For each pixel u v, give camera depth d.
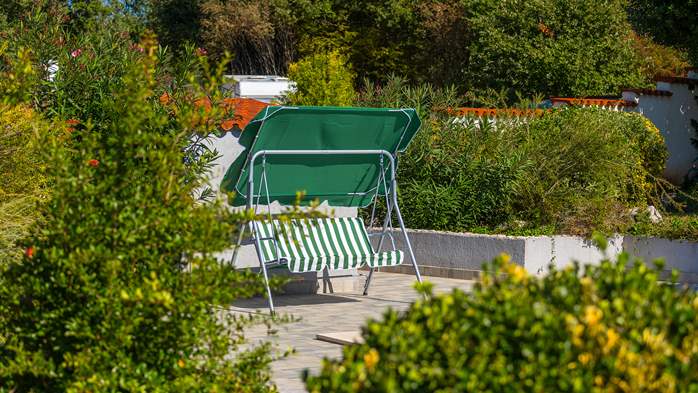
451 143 26.81
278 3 73.25
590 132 27.16
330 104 29.20
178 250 8.77
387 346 6.36
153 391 8.23
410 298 21.66
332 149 20.50
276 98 33.22
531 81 52.06
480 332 6.17
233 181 19.91
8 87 10.91
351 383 6.16
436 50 66.19
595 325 6.09
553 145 27.08
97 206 8.86
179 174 9.53
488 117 28.88
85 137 9.40
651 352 6.04
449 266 25.05
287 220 9.45
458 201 26.08
